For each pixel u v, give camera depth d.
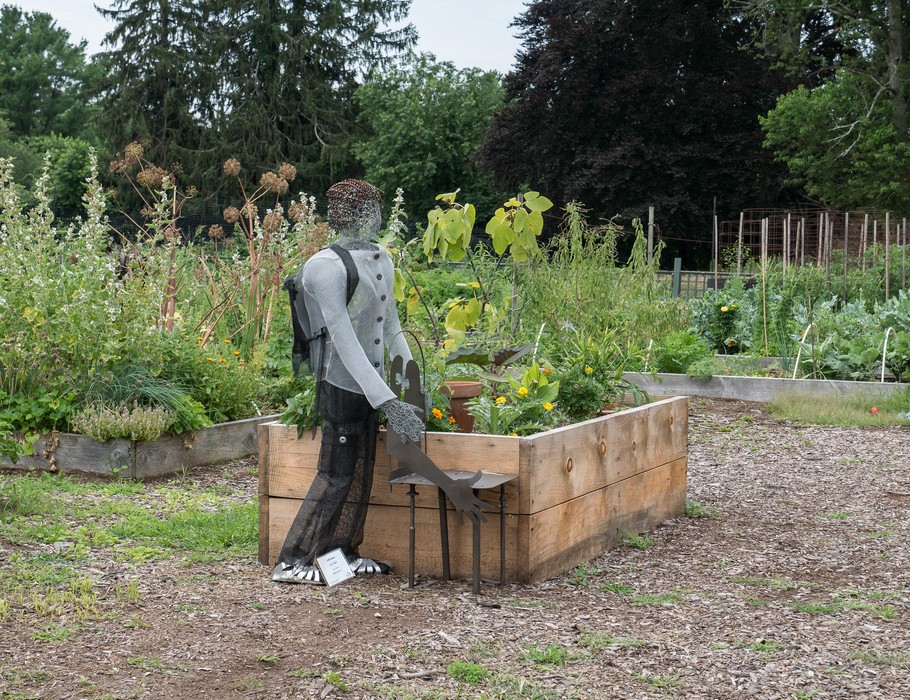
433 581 4.47
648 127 32.03
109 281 7.34
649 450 5.62
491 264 7.07
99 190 7.84
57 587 4.23
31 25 68.00
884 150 27.78
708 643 3.70
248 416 7.97
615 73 32.91
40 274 7.17
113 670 3.33
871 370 11.45
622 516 5.31
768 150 31.73
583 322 10.89
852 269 15.38
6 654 3.45
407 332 4.73
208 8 45.00
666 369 12.03
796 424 9.73
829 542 5.41
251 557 4.85
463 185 44.69
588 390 5.61
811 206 33.06
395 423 4.20
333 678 3.23
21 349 7.00
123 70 44.28
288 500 4.67
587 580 4.57
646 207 30.83
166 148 43.28
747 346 13.69
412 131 43.03
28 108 65.69
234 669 3.36
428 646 3.60
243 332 9.70
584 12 33.41
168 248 9.07
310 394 4.62
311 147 44.59
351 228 4.39
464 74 44.97
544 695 3.16
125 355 7.32
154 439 6.68
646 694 3.20
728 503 6.45
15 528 5.09
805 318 12.83
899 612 4.16
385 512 4.62
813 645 3.70
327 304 4.25
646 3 32.75
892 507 6.33
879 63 30.34
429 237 5.46
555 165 33.34
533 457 4.39
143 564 4.64
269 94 44.81
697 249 33.34
